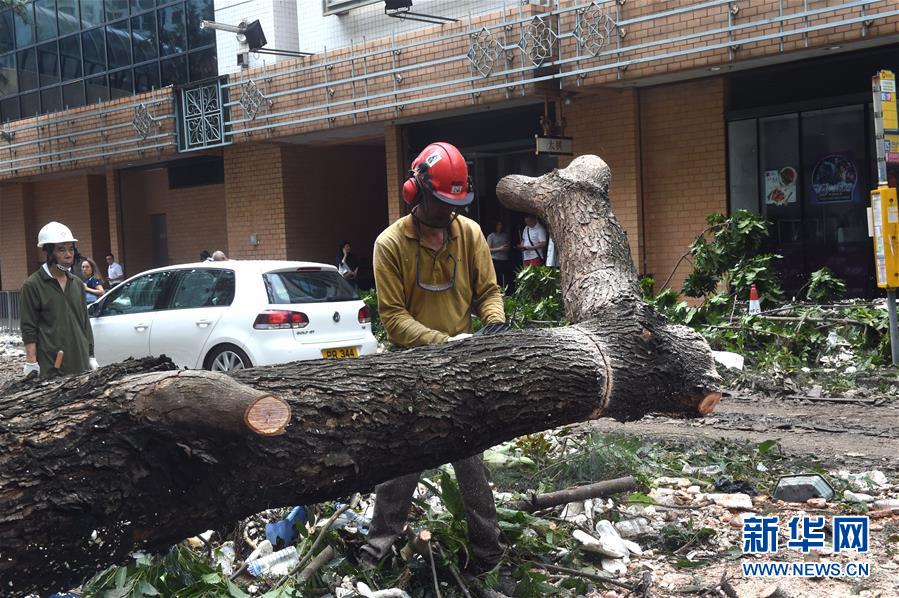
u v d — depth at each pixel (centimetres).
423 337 429
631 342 405
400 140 1795
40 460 276
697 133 1476
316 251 2047
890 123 986
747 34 1240
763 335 1081
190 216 2331
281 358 1001
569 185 506
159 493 294
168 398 282
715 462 654
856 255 1365
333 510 495
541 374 378
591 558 475
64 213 2577
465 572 449
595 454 590
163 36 2152
